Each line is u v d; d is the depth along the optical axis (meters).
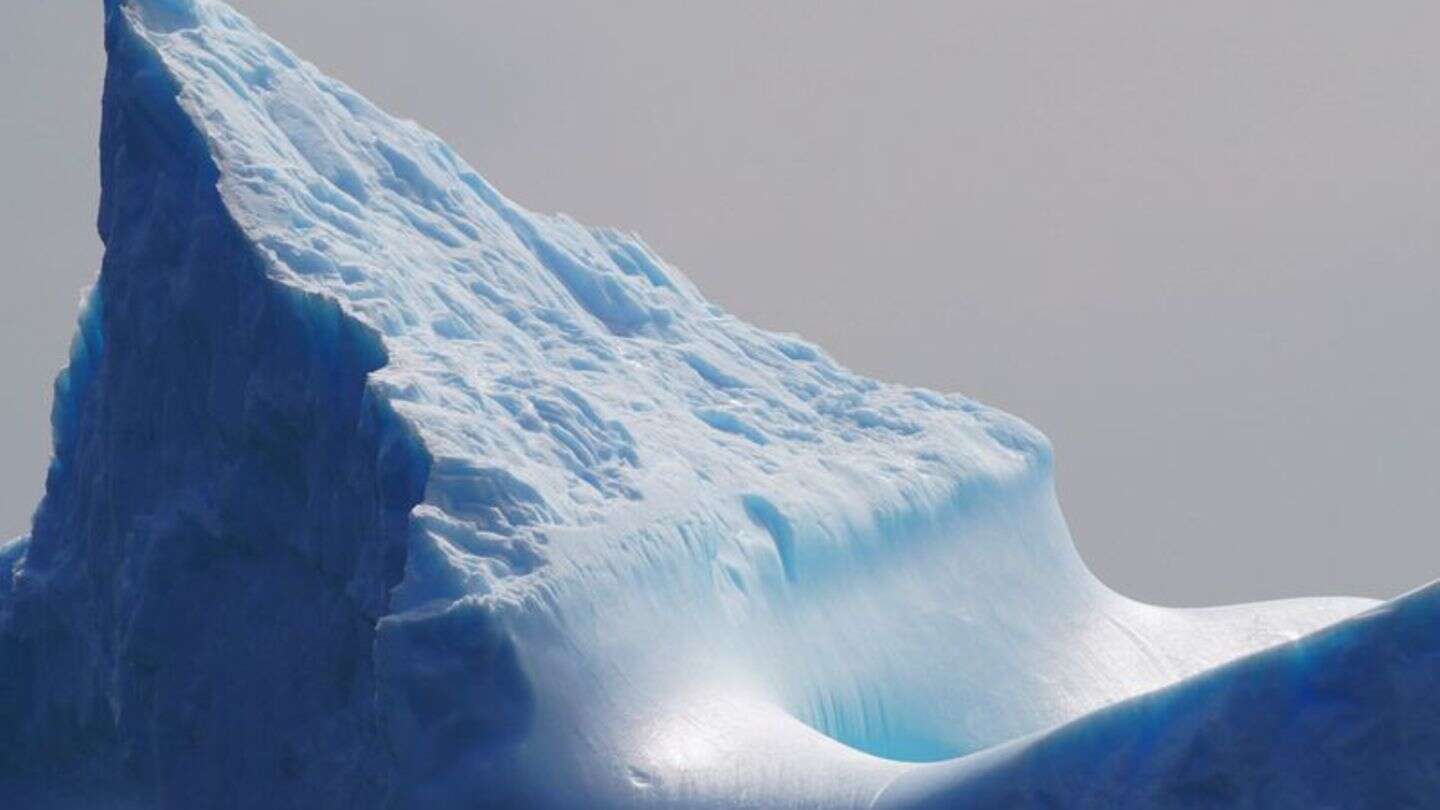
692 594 77.19
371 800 73.81
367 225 87.06
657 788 67.81
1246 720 60.09
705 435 90.69
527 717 68.75
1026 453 106.50
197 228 82.06
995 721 90.50
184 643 81.25
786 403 100.00
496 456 74.94
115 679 84.38
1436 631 58.84
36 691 89.88
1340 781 59.25
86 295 92.44
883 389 107.25
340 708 76.31
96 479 87.19
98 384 88.38
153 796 83.31
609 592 73.12
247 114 88.31
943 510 97.00
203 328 81.88
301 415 78.25
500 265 93.31
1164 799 60.62
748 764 68.44
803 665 82.38
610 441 82.06
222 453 81.38
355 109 96.06
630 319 99.69
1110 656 99.88
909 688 87.88
